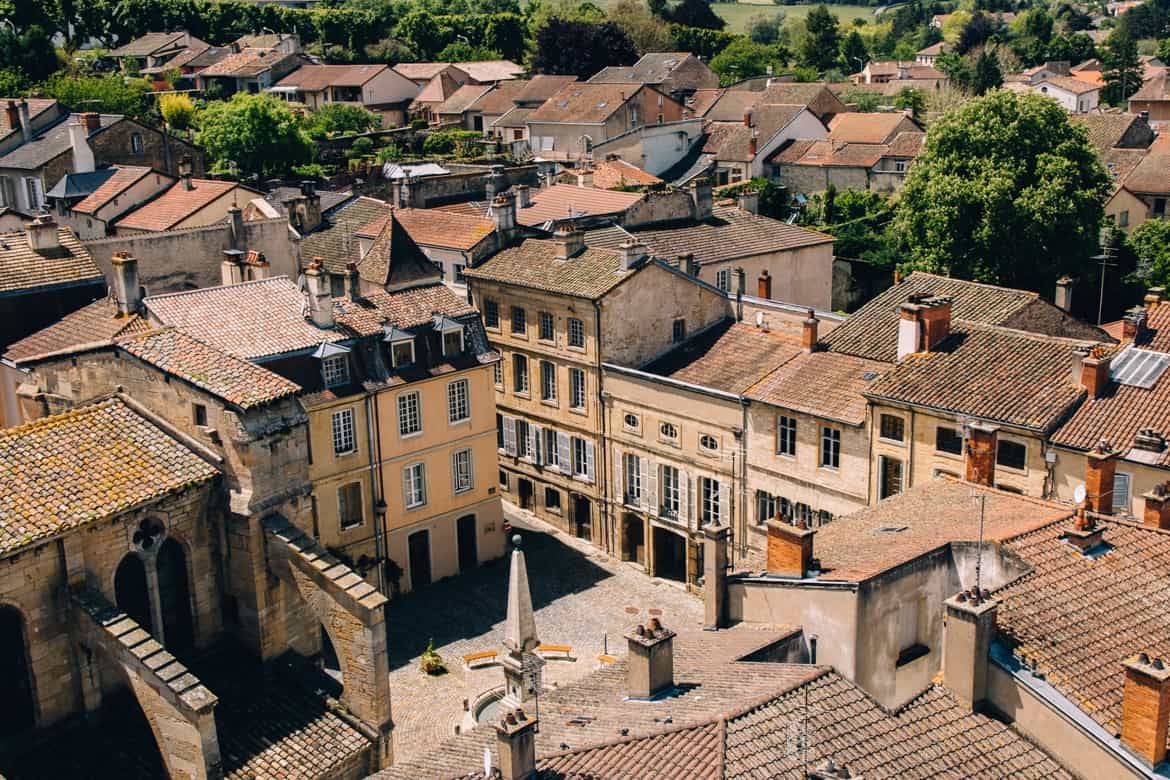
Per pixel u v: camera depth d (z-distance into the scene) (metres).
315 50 195.75
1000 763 29.05
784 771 27.08
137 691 35.19
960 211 93.62
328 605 39.00
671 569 68.56
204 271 80.00
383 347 62.00
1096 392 51.19
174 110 140.62
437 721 52.88
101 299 61.25
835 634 33.03
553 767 27.80
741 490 62.66
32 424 38.50
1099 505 38.81
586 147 138.00
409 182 95.25
